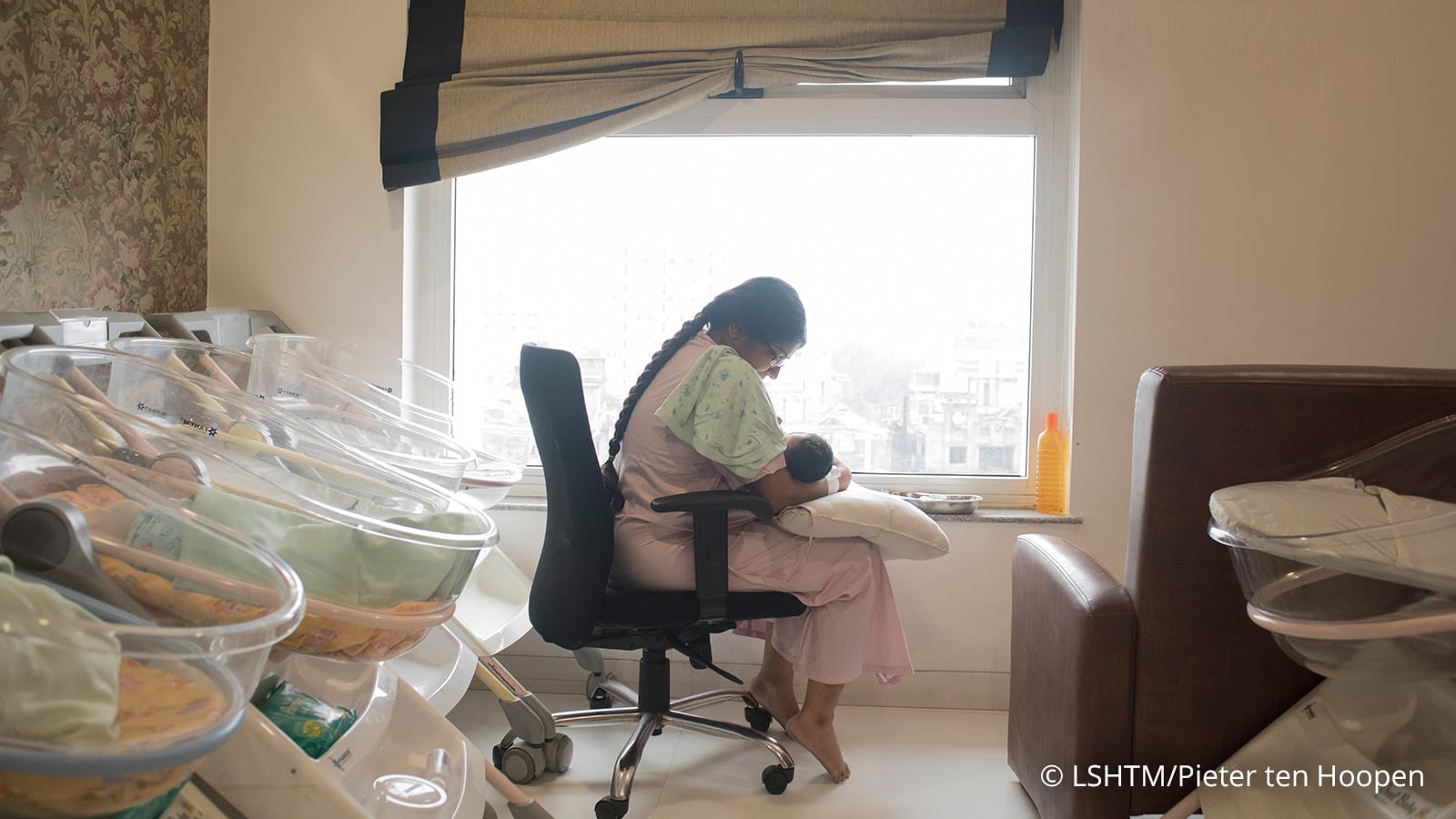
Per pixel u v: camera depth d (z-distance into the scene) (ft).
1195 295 9.19
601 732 8.79
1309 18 9.03
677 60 9.21
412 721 5.13
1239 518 5.21
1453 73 9.02
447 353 9.88
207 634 3.02
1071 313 9.53
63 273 7.32
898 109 9.62
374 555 4.20
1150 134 9.13
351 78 9.29
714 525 7.07
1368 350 9.16
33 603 2.88
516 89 9.09
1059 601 6.51
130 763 2.75
